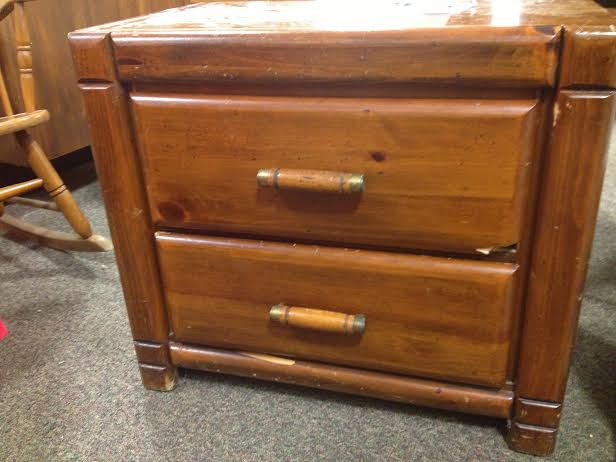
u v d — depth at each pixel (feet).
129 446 2.40
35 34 4.37
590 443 2.34
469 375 2.23
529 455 2.30
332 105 1.94
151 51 2.02
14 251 4.20
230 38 1.93
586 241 1.91
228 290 2.37
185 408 2.60
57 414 2.58
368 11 2.31
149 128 2.16
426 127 1.88
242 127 2.05
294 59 1.90
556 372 2.12
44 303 3.49
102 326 3.24
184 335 2.55
